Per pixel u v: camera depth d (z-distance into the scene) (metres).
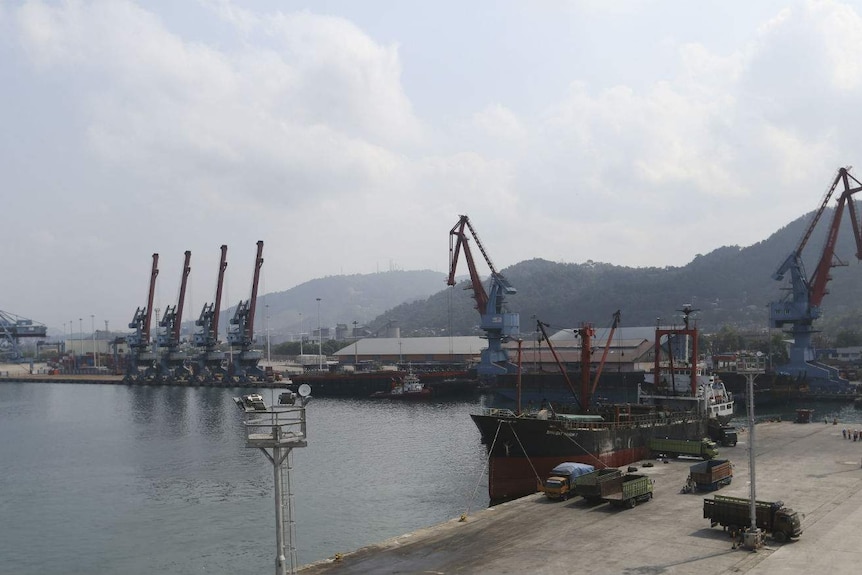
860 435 85.25
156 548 57.88
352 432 121.38
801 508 50.62
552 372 172.12
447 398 190.00
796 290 167.12
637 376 162.50
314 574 40.03
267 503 71.00
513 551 42.91
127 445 113.12
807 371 167.12
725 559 39.75
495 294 188.12
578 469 57.91
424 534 47.69
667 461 71.56
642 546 42.69
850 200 167.75
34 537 61.88
